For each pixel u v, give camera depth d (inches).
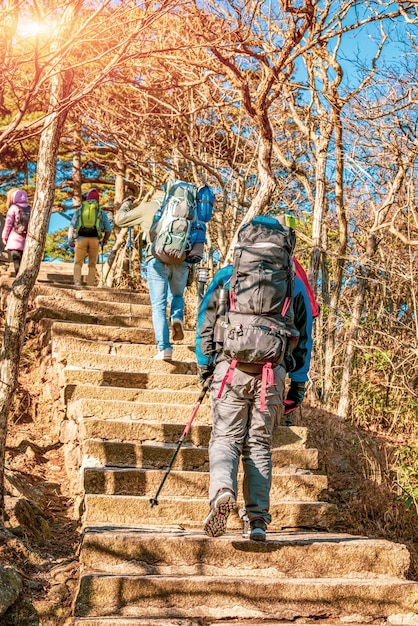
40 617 142.3
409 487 258.8
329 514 184.7
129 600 141.8
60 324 263.9
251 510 155.4
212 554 155.0
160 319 249.4
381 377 324.5
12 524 167.0
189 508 175.2
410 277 292.5
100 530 158.9
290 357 160.7
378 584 150.9
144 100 325.4
